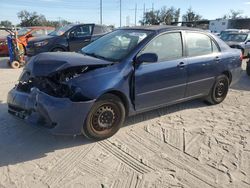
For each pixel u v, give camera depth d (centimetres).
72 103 394
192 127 514
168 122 532
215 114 585
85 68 429
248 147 445
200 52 573
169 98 526
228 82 653
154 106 508
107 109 440
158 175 364
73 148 424
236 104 659
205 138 471
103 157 402
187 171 375
